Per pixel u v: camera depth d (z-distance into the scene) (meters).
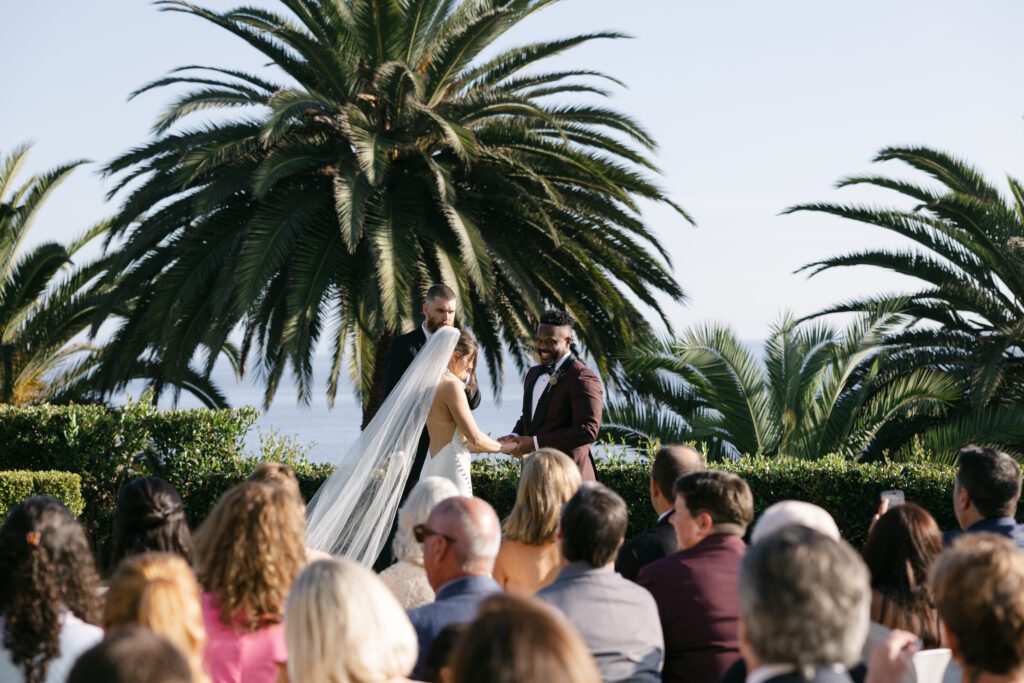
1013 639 2.66
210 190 12.95
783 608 2.24
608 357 15.68
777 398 13.41
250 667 3.44
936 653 3.51
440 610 3.55
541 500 4.52
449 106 14.20
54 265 18.72
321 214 13.52
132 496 4.27
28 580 3.28
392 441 7.21
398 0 14.09
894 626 3.82
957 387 13.83
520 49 14.95
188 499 10.62
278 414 135.00
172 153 14.05
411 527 4.43
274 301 15.01
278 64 14.59
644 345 13.49
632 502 9.42
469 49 14.09
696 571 3.92
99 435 10.48
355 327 14.77
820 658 2.24
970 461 4.73
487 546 3.67
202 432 10.65
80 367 19.72
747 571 2.33
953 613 2.76
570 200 14.78
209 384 20.02
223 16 13.84
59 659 3.25
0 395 19.47
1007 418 12.41
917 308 15.69
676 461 4.96
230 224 13.78
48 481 9.76
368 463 7.25
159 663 1.69
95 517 10.49
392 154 13.91
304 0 14.88
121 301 14.32
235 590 3.44
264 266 12.38
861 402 13.54
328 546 7.23
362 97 14.23
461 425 7.14
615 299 14.99
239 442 10.95
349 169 12.78
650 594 3.84
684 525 4.09
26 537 3.31
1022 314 15.05
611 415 13.41
